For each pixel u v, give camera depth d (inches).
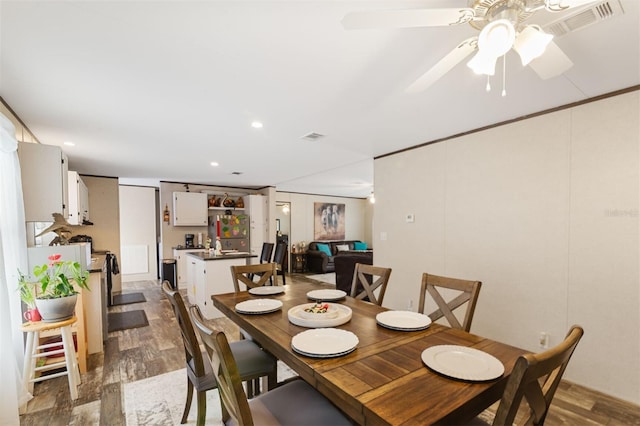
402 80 81.0
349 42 64.0
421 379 43.3
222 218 285.7
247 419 40.6
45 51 65.6
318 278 293.4
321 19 56.7
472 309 71.4
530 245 106.4
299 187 309.7
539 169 104.0
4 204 87.6
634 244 85.0
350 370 45.9
